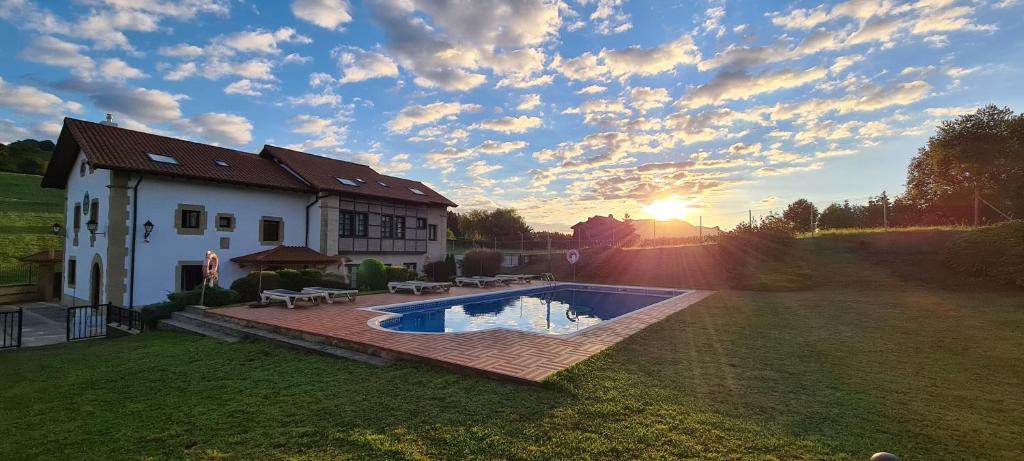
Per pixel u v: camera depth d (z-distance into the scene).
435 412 3.85
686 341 6.69
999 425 3.46
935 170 27.12
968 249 13.80
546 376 4.65
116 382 5.20
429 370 5.24
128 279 12.91
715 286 16.59
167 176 13.68
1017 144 23.08
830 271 15.91
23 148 49.88
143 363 6.15
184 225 14.25
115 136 14.51
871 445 3.11
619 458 2.94
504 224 56.50
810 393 4.24
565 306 14.08
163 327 9.50
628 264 21.77
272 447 3.25
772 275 16.06
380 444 3.21
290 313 9.34
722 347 6.28
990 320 8.16
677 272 19.22
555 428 3.44
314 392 4.54
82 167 15.48
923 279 13.98
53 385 5.18
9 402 4.55
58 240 25.30
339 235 18.27
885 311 9.48
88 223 13.95
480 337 6.75
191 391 4.73
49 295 17.38
